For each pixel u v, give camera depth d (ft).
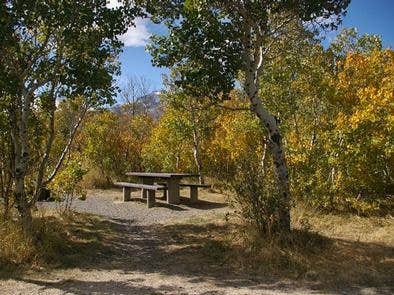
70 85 29.14
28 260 26.23
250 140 60.08
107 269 26.43
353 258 26.76
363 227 34.91
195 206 51.26
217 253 28.78
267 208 29.32
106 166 75.36
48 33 28.35
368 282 23.29
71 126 42.80
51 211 42.27
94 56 29.60
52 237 29.53
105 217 44.01
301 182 42.11
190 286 22.75
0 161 31.99
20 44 29.09
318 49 48.93
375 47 53.83
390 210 41.78
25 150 29.50
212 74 29.43
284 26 33.65
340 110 48.73
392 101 41.75
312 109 53.93
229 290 21.99
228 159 75.20
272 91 50.24
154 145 79.97
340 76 48.01
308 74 49.75
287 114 51.49
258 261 26.63
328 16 30.40
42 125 33.91
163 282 23.53
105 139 77.25
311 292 21.70
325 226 35.27
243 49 30.81
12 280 23.13
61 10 27.48
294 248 27.30
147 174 56.24
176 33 29.81
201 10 29.04
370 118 40.04
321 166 42.47
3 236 26.91
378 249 28.27
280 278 24.21
